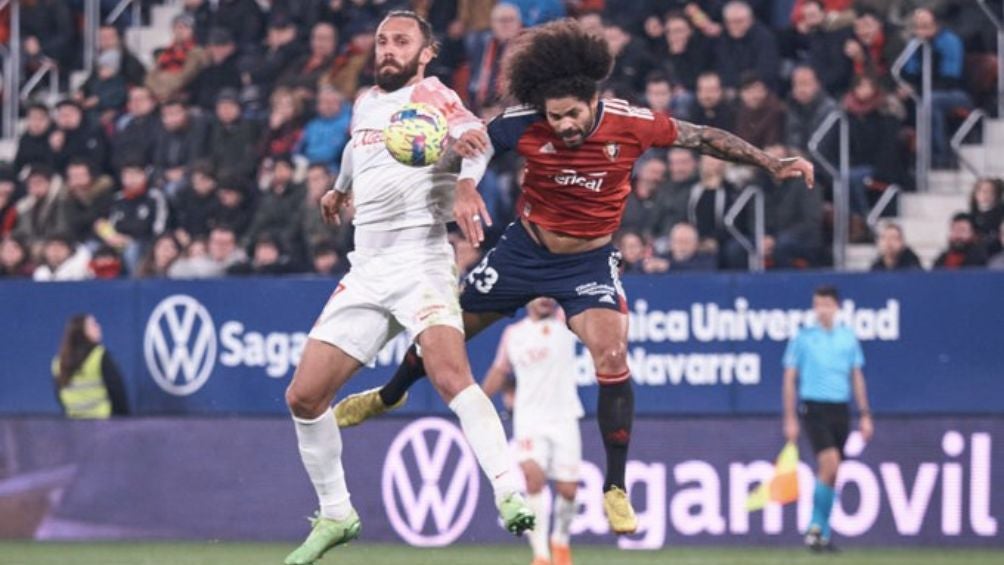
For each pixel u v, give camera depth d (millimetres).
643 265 52031
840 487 50125
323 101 58281
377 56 29109
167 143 60219
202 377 52594
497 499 28094
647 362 50844
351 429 52000
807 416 48750
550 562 45094
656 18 59344
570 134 27359
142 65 64062
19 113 67750
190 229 57312
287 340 52125
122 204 58406
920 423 49688
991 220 52188
